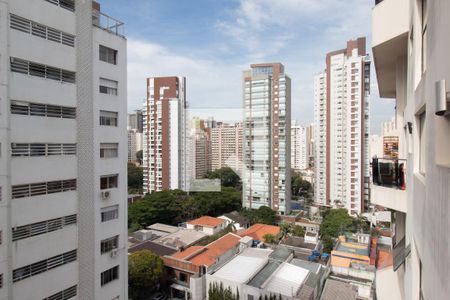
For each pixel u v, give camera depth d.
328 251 37.09
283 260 29.33
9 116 10.98
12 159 11.10
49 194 12.41
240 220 50.66
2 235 10.78
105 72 15.02
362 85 54.50
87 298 14.05
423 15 4.58
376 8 6.58
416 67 4.81
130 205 48.31
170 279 29.50
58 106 12.82
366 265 29.20
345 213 46.81
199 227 44.78
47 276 12.30
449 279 2.42
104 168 15.02
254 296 23.45
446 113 2.59
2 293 10.71
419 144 4.92
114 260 15.62
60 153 12.92
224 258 31.72
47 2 12.20
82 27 13.69
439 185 2.77
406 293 6.12
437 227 2.83
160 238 37.62
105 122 15.20
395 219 8.69
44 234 12.21
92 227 14.33
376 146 10.11
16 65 11.25
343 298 23.81
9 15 10.95
